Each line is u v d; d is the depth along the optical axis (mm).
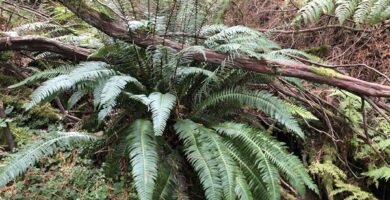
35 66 4711
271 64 3697
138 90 3598
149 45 3652
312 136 4438
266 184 3217
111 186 3584
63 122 4281
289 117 3381
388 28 5074
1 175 2912
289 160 3271
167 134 3629
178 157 3432
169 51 3564
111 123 3730
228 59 3650
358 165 4371
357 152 4297
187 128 3350
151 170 2941
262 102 3436
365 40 5082
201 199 3506
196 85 3762
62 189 3500
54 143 3186
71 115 4348
